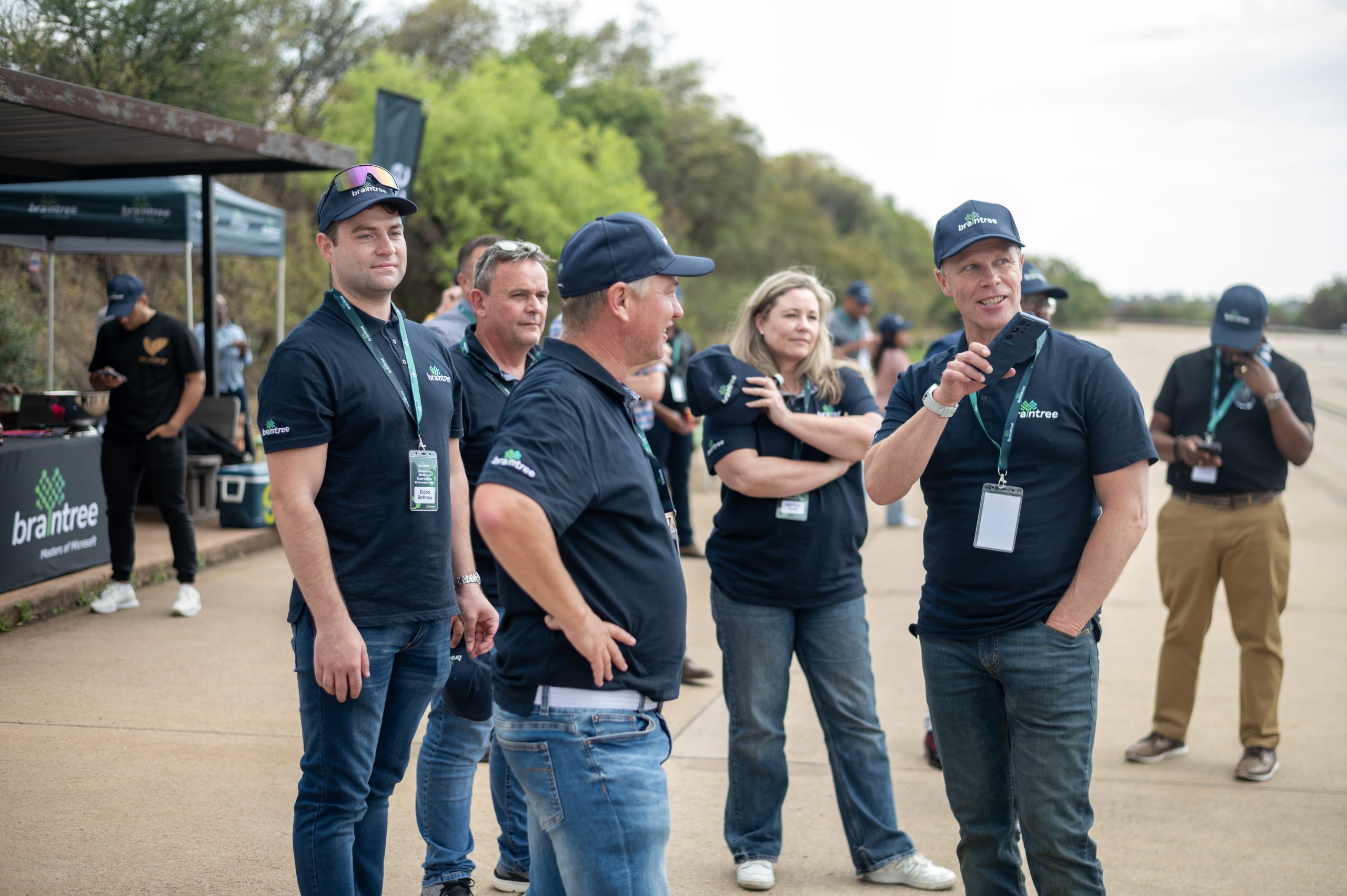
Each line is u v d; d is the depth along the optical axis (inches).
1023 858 148.5
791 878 136.0
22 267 571.8
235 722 180.5
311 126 1005.8
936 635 104.3
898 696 213.0
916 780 169.6
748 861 133.7
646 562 83.0
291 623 103.5
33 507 242.2
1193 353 179.2
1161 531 180.4
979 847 106.2
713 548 138.9
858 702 135.4
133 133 248.8
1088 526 100.6
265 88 831.7
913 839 147.3
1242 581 171.3
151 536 309.6
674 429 323.0
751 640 134.2
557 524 76.9
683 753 179.8
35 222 381.1
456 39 1368.1
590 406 81.0
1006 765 105.1
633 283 82.6
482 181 997.2
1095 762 177.6
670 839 146.4
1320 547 377.1
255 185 854.5
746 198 1809.8
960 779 105.3
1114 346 2918.3
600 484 80.0
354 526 100.7
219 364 434.3
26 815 141.2
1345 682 219.1
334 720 100.1
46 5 488.7
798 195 2209.6
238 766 161.6
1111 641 253.9
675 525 87.3
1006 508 99.0
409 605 103.4
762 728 133.9
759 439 135.0
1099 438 98.7
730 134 1796.3
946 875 132.6
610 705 81.4
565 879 81.3
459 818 123.3
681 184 1716.3
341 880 100.0
